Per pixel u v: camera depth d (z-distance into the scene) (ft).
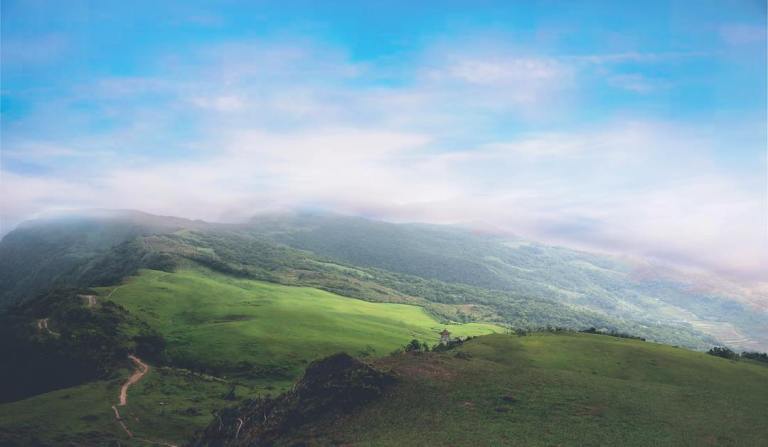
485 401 267.59
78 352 547.08
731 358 441.68
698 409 269.64
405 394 273.33
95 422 395.34
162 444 362.33
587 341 435.53
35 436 363.97
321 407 262.47
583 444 218.79
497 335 467.93
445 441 220.64
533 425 238.68
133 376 513.45
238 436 268.82
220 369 564.30
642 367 365.81
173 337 653.30
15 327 601.62
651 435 229.45
